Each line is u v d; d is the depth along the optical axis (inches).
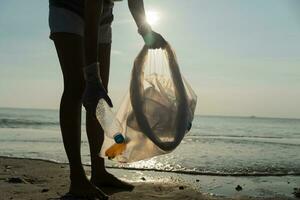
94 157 65.1
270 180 94.7
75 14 55.0
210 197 65.9
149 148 52.4
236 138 346.3
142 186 69.1
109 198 57.5
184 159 138.6
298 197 73.2
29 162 108.7
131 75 55.6
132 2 61.5
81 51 55.4
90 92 48.1
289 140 331.9
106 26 62.9
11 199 56.6
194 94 57.1
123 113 54.1
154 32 58.6
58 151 163.5
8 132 336.5
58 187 67.9
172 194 63.2
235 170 112.7
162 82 55.9
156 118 52.6
